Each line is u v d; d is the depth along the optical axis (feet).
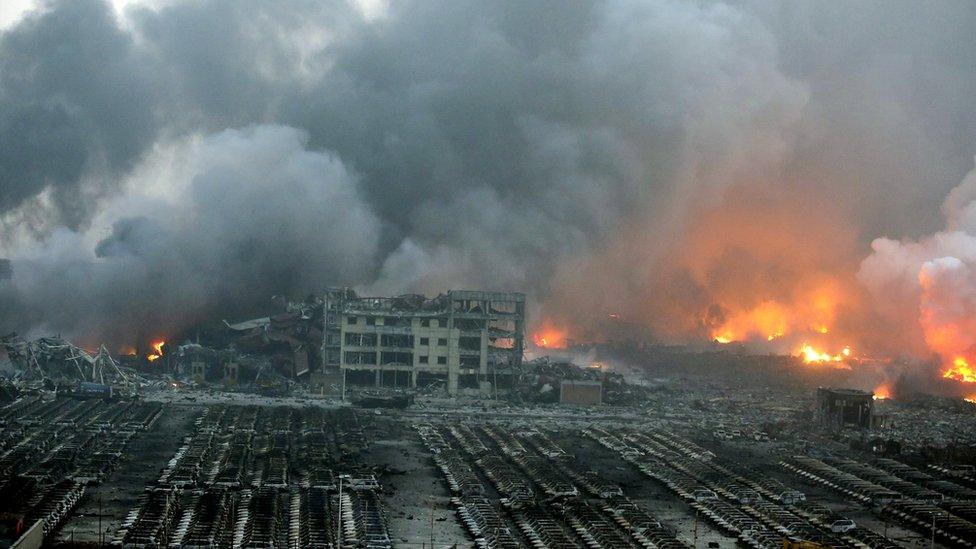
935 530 428.97
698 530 423.64
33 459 491.72
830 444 604.90
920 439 621.31
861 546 407.85
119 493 444.96
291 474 485.56
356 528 399.44
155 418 621.72
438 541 394.52
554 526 413.39
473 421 650.84
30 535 355.77
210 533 384.47
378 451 548.72
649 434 620.90
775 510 447.42
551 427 641.40
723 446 598.75
